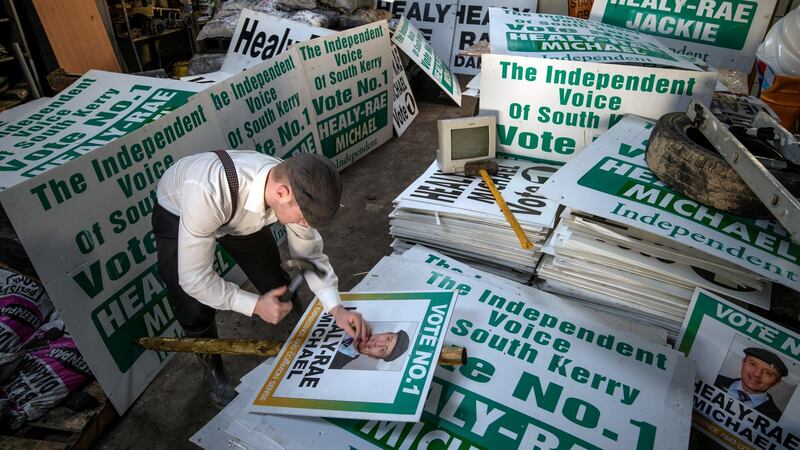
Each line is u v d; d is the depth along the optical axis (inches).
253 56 119.6
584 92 78.8
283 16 133.1
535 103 81.9
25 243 48.6
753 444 50.7
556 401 49.0
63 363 57.7
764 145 65.7
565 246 63.6
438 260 69.2
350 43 110.5
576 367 52.7
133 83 82.0
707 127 61.5
